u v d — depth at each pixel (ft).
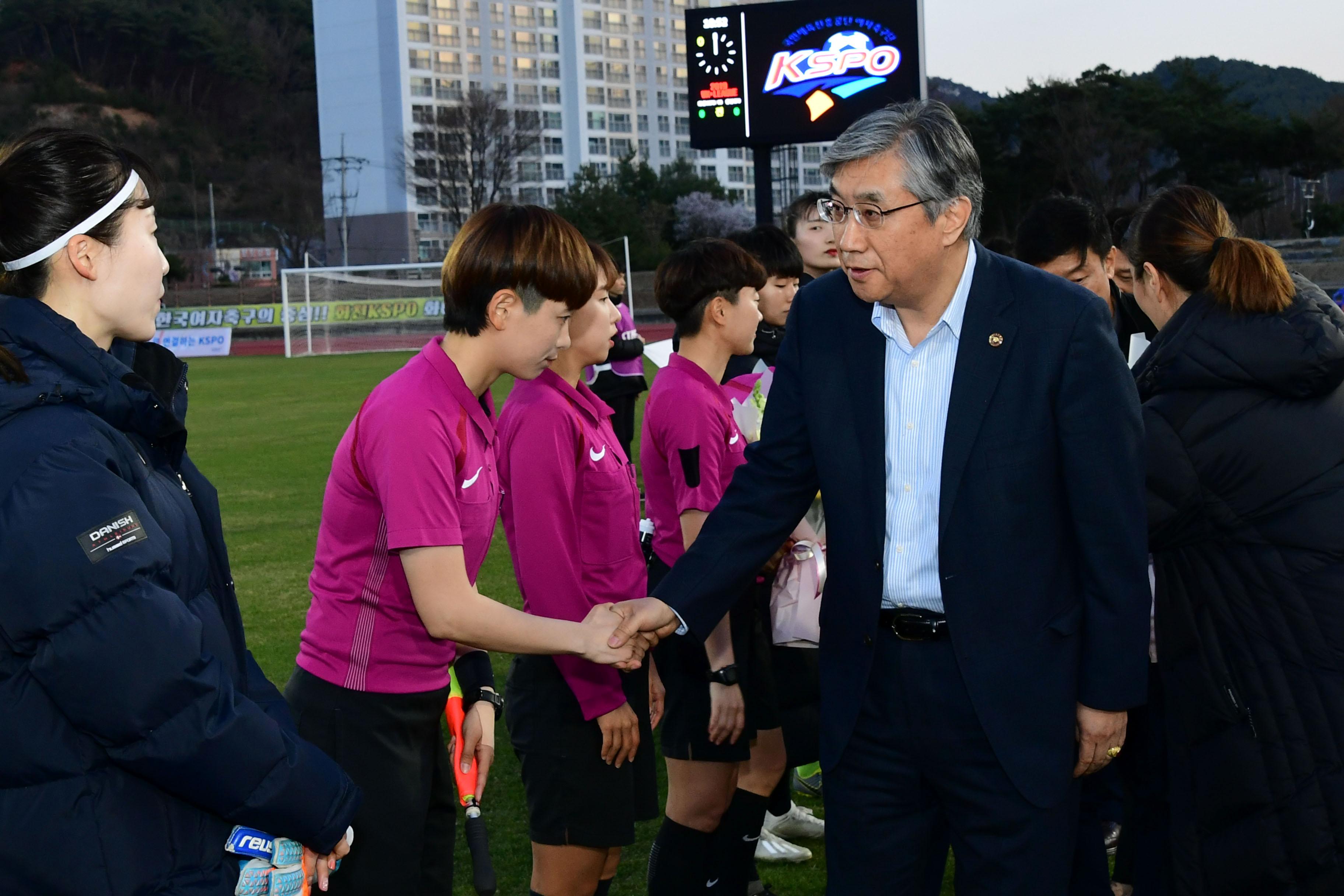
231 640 5.46
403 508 5.82
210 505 5.49
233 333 122.31
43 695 4.46
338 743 6.14
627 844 7.37
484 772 6.91
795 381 6.62
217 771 4.60
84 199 4.78
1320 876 6.70
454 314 6.13
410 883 6.33
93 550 4.37
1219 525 6.80
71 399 4.61
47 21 297.33
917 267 5.79
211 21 305.12
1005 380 5.90
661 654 8.34
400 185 230.48
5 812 4.50
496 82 256.93
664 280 8.32
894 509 6.19
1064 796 6.10
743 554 6.66
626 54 280.31
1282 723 6.72
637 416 41.50
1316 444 6.64
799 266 10.59
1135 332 10.86
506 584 20.10
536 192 260.21
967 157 5.81
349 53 242.99
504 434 7.05
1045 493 5.94
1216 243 6.78
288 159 285.64
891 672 6.23
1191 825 7.06
